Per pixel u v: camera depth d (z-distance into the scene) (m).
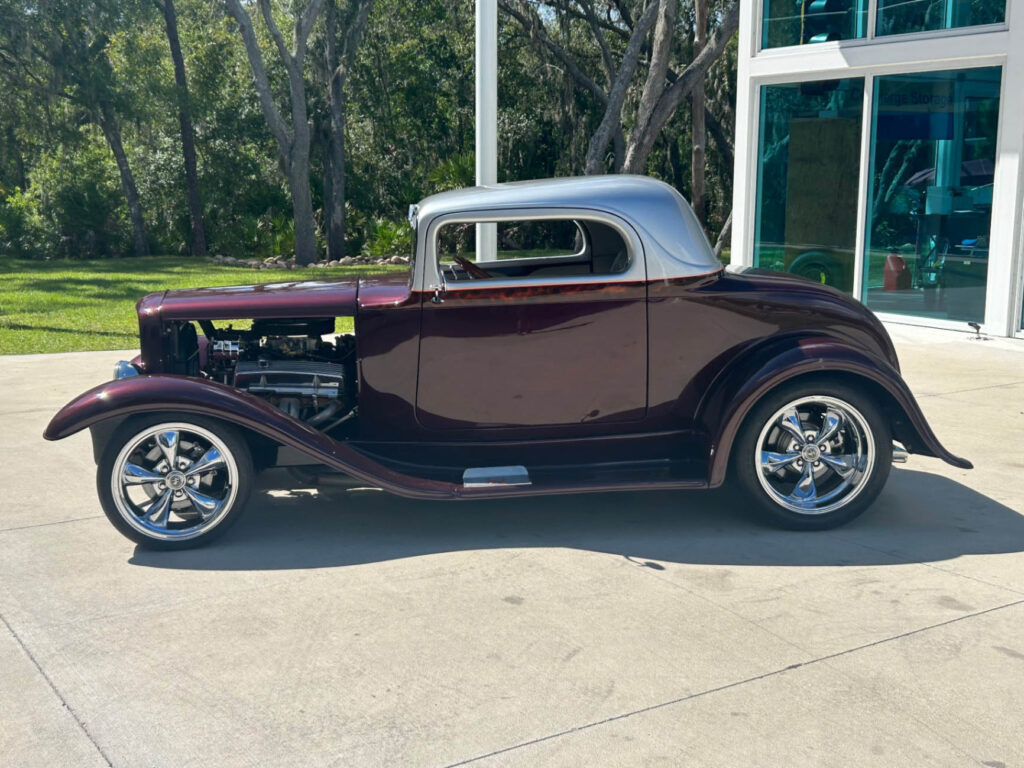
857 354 4.80
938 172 10.71
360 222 36.66
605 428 5.11
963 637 3.75
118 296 17.22
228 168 35.00
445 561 4.66
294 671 3.58
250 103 35.09
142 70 30.98
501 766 2.96
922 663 3.55
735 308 4.95
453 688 3.43
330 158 32.62
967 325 10.58
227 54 35.38
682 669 3.54
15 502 5.67
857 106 11.44
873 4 10.97
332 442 4.79
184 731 3.19
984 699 3.30
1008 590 4.20
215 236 34.88
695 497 5.64
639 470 5.14
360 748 3.07
